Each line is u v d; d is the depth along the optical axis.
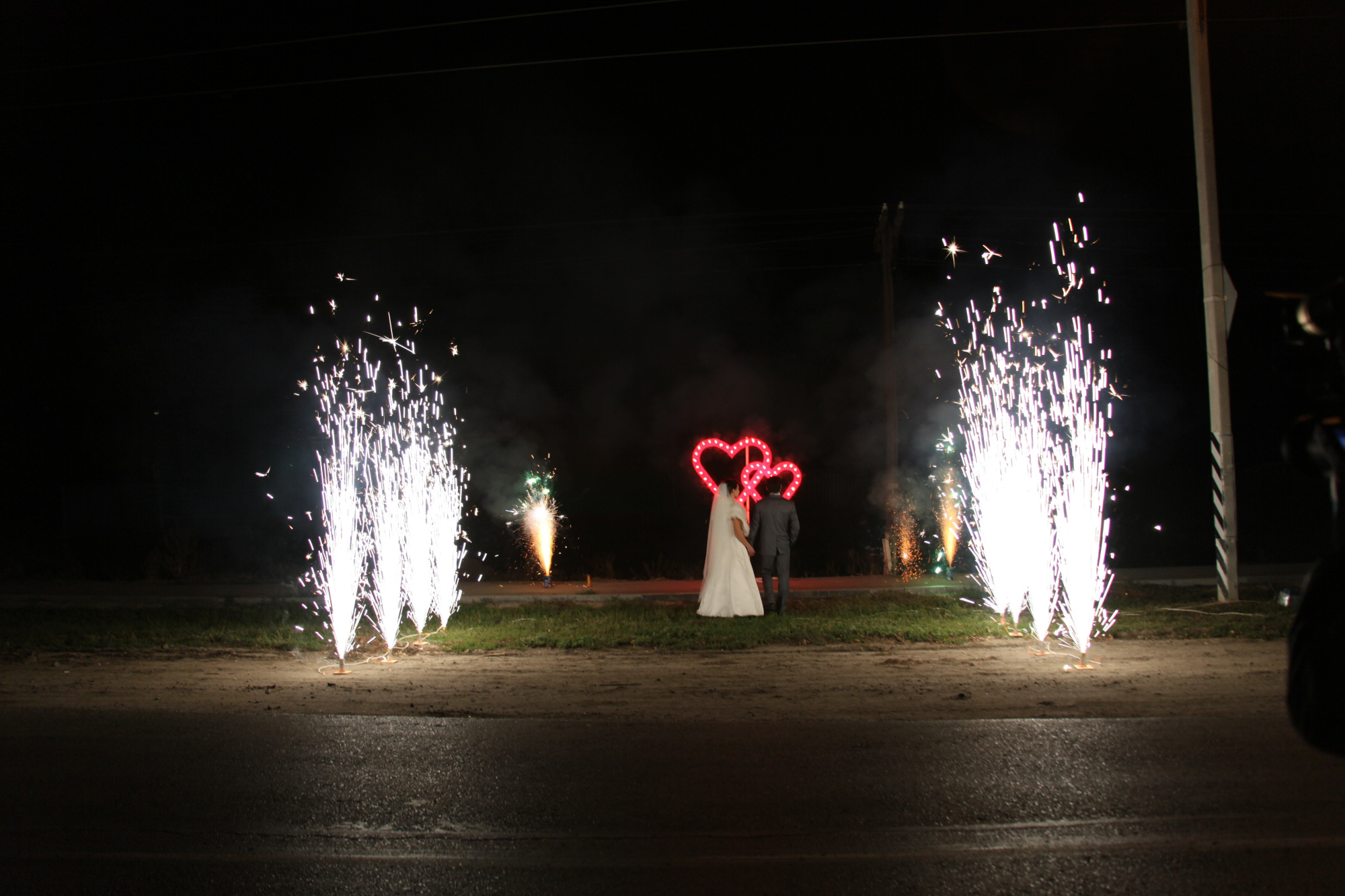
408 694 8.32
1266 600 13.50
